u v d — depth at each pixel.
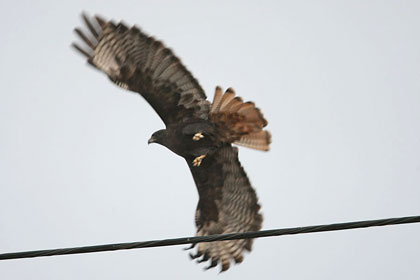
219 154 15.27
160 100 14.80
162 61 14.59
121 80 14.52
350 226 9.66
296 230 10.05
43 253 10.32
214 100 13.53
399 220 9.38
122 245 10.39
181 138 14.77
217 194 16.03
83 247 10.38
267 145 14.02
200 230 16.44
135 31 14.55
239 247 16.25
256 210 15.97
